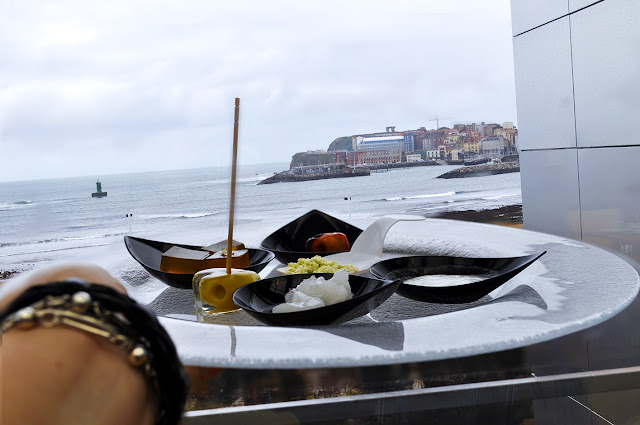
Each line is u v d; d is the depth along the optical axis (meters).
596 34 2.06
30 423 0.08
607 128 2.02
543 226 2.45
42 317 0.09
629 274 0.52
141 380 0.09
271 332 0.38
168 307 0.60
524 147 2.56
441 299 0.53
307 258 0.74
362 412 0.33
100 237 13.27
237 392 0.34
